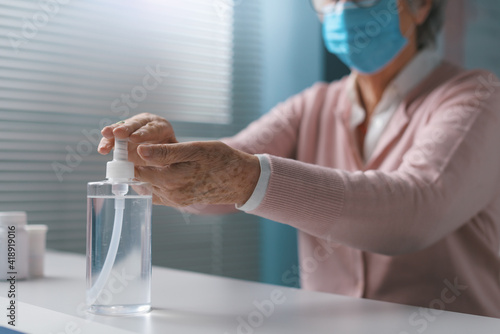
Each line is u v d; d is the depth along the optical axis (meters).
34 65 2.04
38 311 0.69
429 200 0.88
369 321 0.69
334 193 0.81
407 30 1.27
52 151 2.07
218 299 0.81
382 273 1.20
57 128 2.09
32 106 2.03
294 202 0.79
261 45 2.55
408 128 1.22
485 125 1.03
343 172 0.86
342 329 0.64
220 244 2.43
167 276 1.04
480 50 2.45
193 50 2.42
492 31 2.47
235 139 1.41
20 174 2.01
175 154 0.69
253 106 2.56
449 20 2.36
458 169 0.94
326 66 2.25
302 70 2.31
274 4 2.46
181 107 2.39
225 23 2.49
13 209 1.99
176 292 0.86
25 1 2.00
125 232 0.69
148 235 0.70
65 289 0.85
